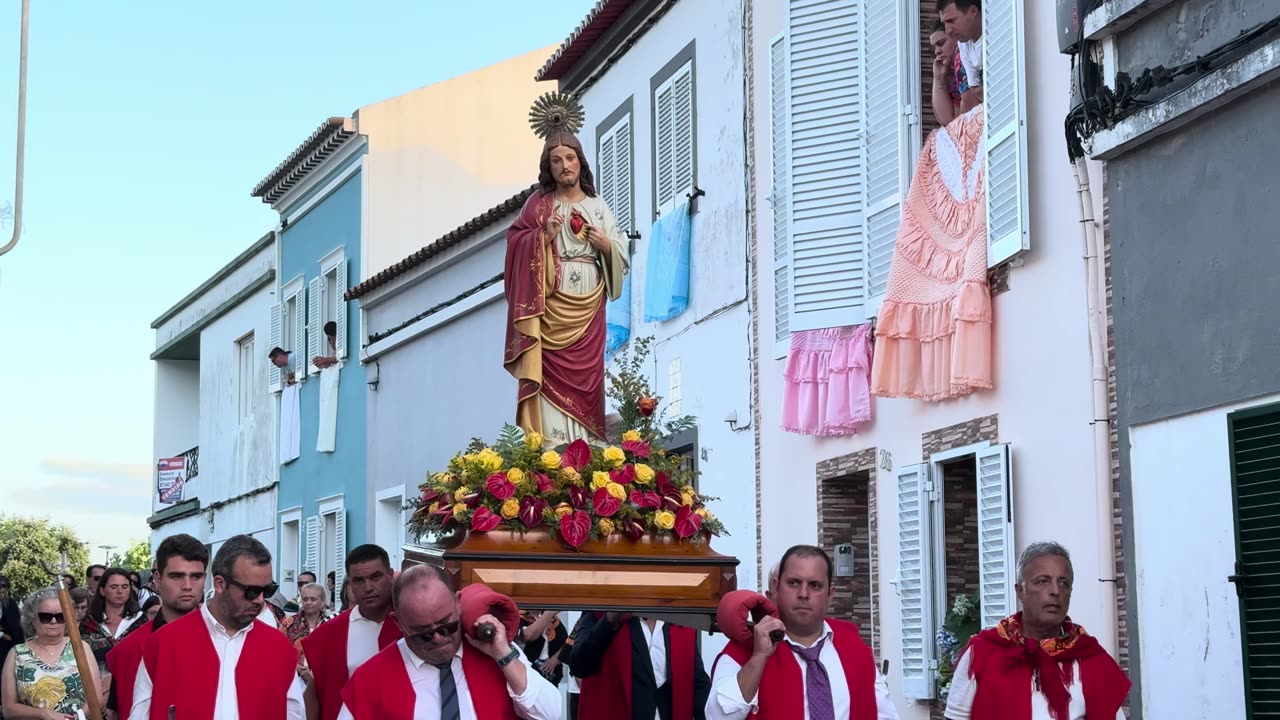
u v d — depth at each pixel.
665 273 16.67
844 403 12.62
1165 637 8.76
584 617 8.74
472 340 21.73
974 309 10.66
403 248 26.59
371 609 7.63
